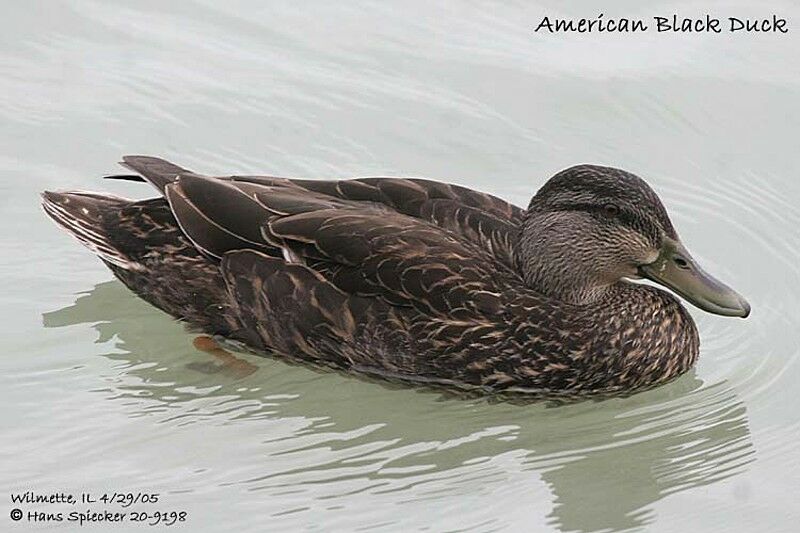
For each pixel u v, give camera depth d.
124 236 14.37
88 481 12.59
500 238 14.02
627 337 13.83
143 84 17.69
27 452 12.91
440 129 17.31
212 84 17.77
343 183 14.23
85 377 13.89
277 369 14.10
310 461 13.02
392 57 18.25
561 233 13.79
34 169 16.47
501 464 13.16
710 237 16.09
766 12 18.75
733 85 17.80
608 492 12.88
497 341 13.52
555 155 17.02
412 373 13.70
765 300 15.30
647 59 18.14
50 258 15.41
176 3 18.97
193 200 13.99
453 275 13.49
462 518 12.40
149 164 14.47
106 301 14.87
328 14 18.89
